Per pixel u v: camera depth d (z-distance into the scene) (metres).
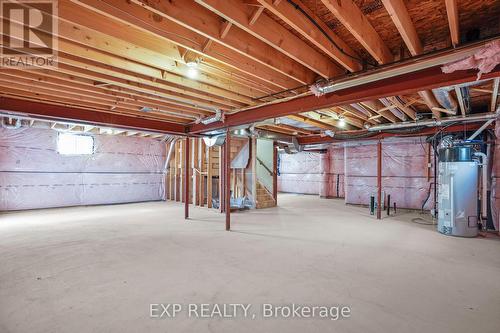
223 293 2.51
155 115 5.37
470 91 4.12
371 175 8.70
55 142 8.16
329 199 10.98
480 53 2.14
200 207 8.33
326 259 3.44
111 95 3.91
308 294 2.50
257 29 2.18
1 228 5.25
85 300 2.36
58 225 5.54
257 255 3.59
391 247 4.00
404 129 5.83
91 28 2.19
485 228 5.30
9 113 4.12
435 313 2.18
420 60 2.44
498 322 2.05
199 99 4.37
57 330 1.93
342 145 9.91
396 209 8.01
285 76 3.51
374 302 2.35
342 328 1.97
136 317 2.11
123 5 2.01
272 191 8.83
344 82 2.92
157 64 2.89
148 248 3.89
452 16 1.89
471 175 4.71
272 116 4.30
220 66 3.09
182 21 2.04
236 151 8.61
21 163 7.57
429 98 4.03
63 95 3.94
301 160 13.34
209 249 3.85
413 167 7.92
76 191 8.52
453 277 2.89
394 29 2.48
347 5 2.01
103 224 5.64
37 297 2.41
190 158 9.20
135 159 9.81
